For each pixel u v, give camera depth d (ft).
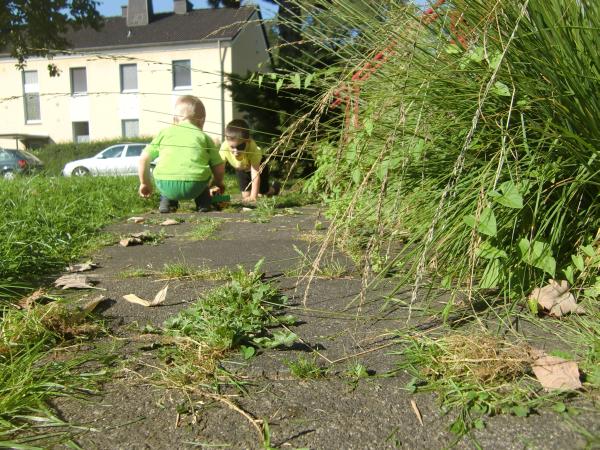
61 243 10.22
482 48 5.91
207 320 5.74
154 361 5.03
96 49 86.22
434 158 6.61
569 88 5.95
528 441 3.67
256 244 10.52
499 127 5.83
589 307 5.60
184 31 85.66
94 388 4.54
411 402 4.24
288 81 7.52
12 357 4.99
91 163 66.13
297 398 4.35
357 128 6.66
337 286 7.19
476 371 4.50
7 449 3.73
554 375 4.35
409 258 6.62
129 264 9.10
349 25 7.00
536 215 6.02
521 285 5.92
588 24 6.19
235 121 18.80
